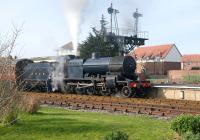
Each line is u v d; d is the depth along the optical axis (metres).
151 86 33.91
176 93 31.94
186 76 65.19
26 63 39.09
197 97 30.34
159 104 24.52
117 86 33.72
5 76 11.52
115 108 23.08
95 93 35.66
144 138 13.36
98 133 14.30
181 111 20.50
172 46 89.81
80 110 24.16
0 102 11.44
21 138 13.29
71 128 15.31
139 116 20.52
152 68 81.06
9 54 11.63
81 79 36.50
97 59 36.12
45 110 22.78
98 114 21.34
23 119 17.41
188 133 11.21
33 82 38.88
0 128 14.86
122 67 33.53
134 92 32.81
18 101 15.27
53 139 13.19
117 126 15.99
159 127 15.91
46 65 39.56
